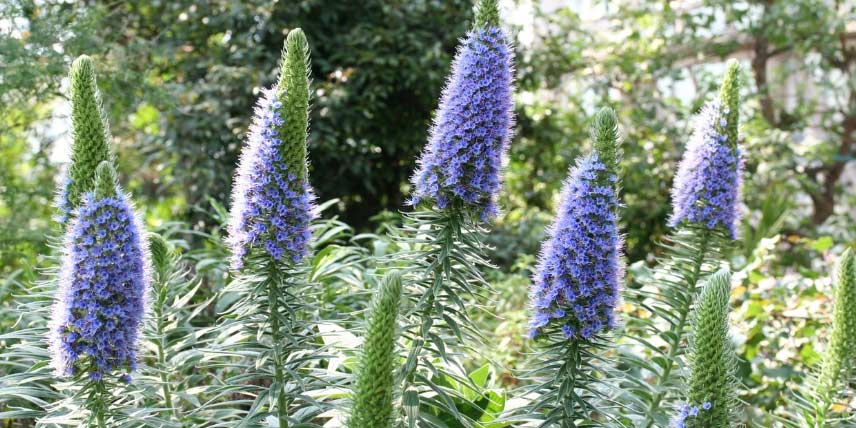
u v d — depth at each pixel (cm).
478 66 432
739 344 641
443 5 1187
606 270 420
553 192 1359
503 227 1220
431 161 444
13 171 1084
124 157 1209
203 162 1101
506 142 445
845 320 461
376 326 353
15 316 606
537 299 434
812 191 1327
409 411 415
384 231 1045
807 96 1512
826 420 466
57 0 930
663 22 1395
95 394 404
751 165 1296
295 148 421
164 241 491
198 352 456
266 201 415
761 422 613
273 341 439
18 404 550
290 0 1118
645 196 1320
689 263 527
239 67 1116
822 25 1323
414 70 1120
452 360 455
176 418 468
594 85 1388
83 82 423
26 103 899
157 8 1142
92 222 379
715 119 519
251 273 443
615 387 451
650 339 634
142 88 940
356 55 1134
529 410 443
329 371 453
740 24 1387
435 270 451
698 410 370
